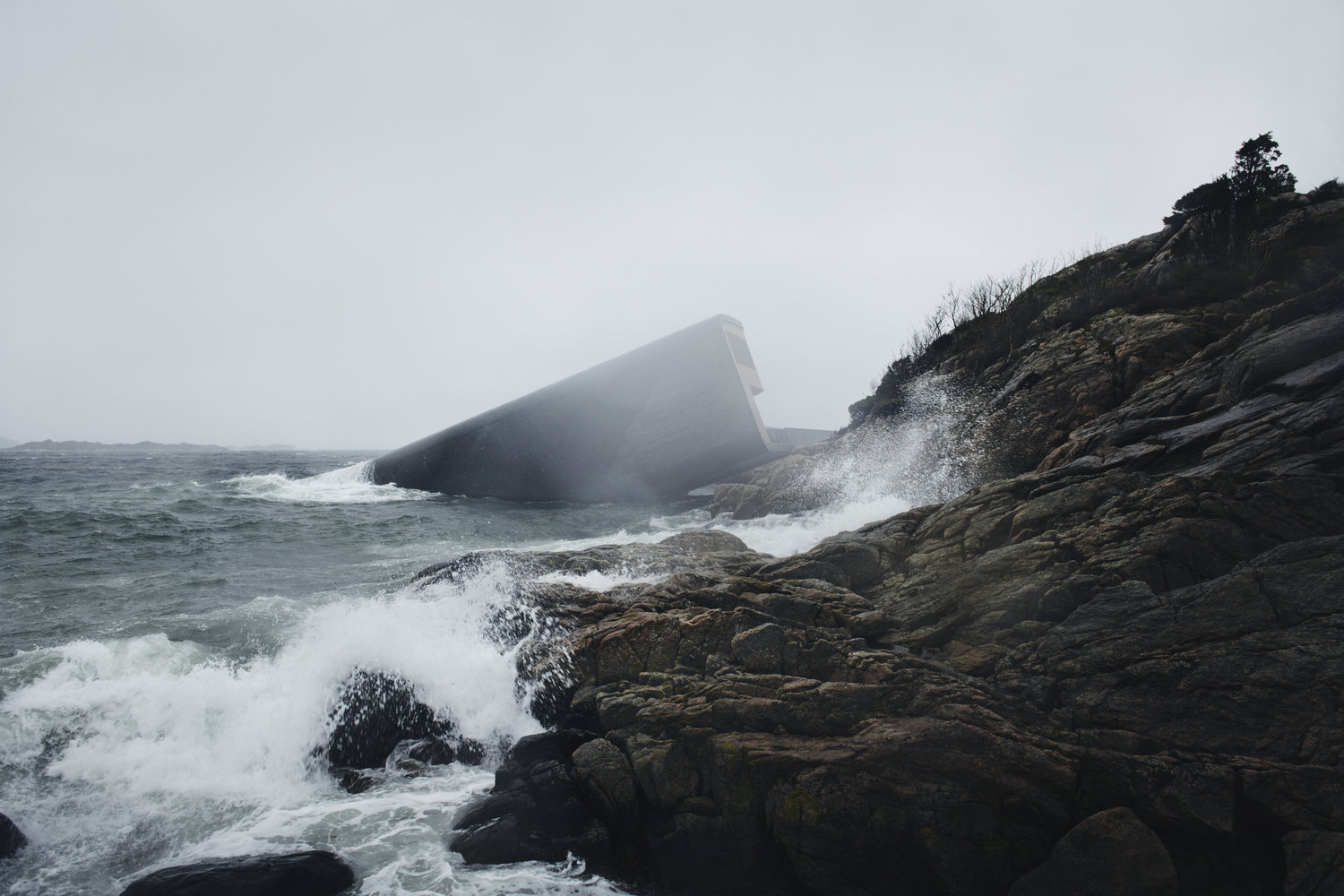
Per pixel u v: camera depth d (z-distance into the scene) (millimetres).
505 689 7199
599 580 9719
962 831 4820
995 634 6480
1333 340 7723
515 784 5766
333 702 6957
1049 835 4797
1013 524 7574
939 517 8602
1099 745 5074
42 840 5383
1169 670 5262
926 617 7082
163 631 8750
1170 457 7781
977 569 7184
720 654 6652
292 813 5836
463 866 5098
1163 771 4734
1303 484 6066
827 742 5395
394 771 6449
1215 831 4457
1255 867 4473
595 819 5480
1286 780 4461
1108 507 7016
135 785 6066
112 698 6832
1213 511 6262
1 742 6234
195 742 6555
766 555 10992
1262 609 5273
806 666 6305
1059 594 6309
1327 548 5316
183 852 5289
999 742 5055
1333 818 4262
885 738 5207
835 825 4914
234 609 9617
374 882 4902
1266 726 4777
